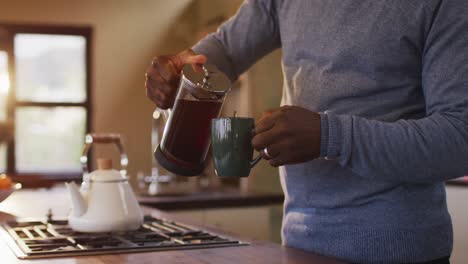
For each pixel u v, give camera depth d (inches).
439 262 47.2
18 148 235.3
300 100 50.6
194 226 64.3
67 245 51.4
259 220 136.0
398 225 45.4
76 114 239.8
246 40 57.0
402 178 42.3
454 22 42.1
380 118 46.6
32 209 83.1
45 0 234.2
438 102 42.7
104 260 44.7
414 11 44.6
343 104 47.9
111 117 240.5
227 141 42.1
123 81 241.3
